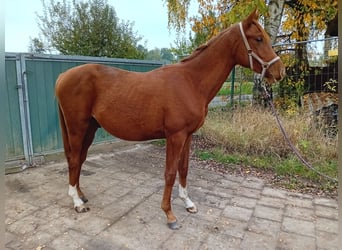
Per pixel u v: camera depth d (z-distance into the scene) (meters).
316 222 2.13
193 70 2.02
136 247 1.76
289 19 5.86
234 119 4.18
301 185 2.87
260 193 2.68
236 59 2.03
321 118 3.97
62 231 1.93
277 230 2.01
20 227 1.97
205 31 6.36
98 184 2.83
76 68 2.19
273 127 3.77
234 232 1.97
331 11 5.32
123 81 2.06
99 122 2.17
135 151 4.20
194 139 4.59
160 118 1.94
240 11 4.81
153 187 2.78
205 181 2.98
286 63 5.21
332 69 4.73
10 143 3.17
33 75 3.34
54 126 3.61
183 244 1.81
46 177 3.00
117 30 9.28
